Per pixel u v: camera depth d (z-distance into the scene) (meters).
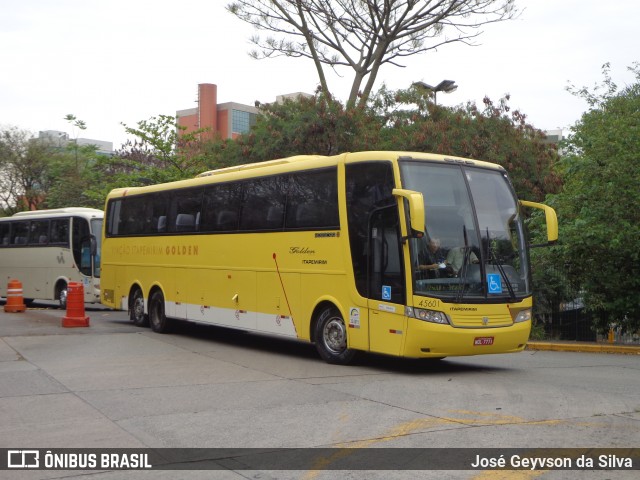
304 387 10.50
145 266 18.94
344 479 6.26
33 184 47.78
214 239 16.14
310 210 13.42
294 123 26.66
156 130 31.19
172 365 12.68
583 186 17.50
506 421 8.27
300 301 13.55
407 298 11.40
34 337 16.25
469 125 25.16
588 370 12.91
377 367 12.72
